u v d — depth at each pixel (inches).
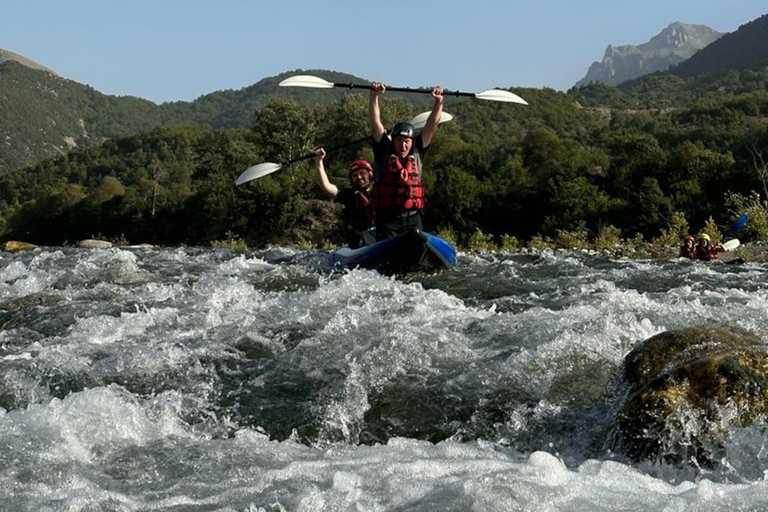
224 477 159.8
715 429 164.7
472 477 145.9
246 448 180.1
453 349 246.7
